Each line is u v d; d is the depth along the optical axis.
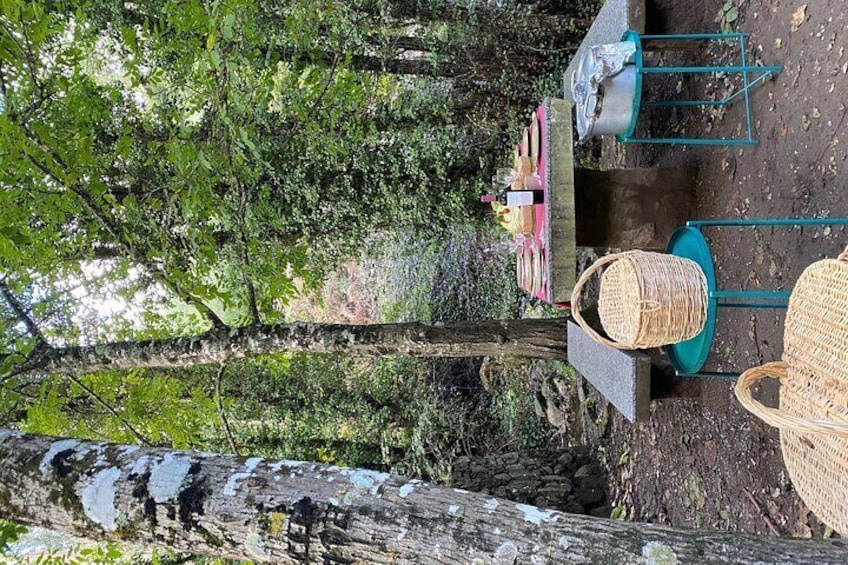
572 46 6.59
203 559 4.89
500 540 1.63
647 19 3.89
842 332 1.86
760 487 3.16
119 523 1.88
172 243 4.59
